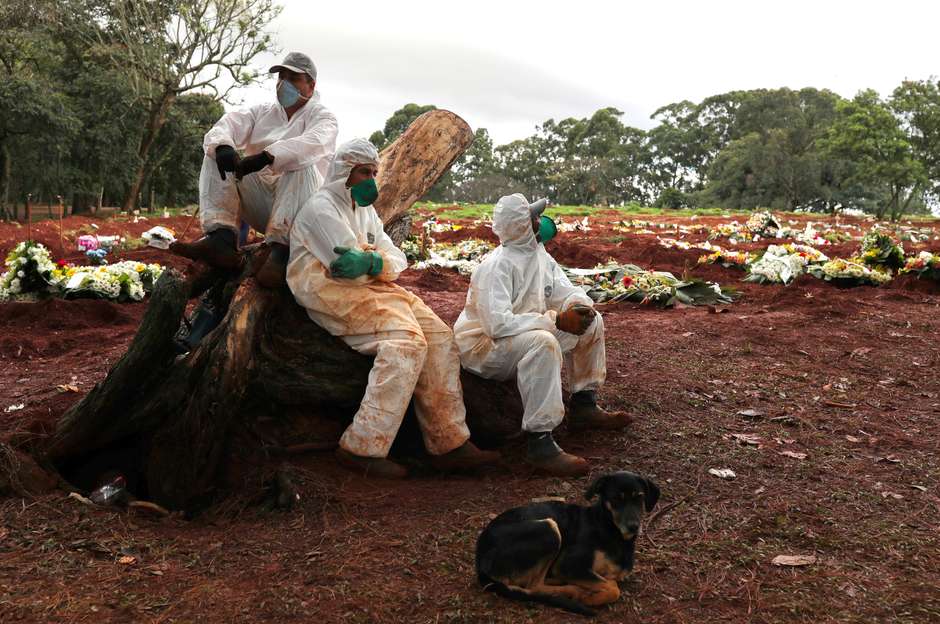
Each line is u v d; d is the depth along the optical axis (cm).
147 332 429
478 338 494
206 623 310
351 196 474
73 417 449
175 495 438
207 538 391
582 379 522
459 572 350
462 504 425
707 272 1384
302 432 477
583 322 470
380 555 366
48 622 308
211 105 5122
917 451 523
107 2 4022
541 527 323
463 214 3684
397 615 316
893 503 436
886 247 1298
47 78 4088
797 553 375
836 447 526
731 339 820
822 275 1273
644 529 396
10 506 405
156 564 358
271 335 479
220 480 454
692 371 694
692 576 351
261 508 427
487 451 482
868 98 4550
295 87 507
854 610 324
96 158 4150
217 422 436
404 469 461
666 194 8819
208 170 517
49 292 977
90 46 4119
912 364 751
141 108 4197
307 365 475
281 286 485
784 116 10088
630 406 585
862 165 4556
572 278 1195
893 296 1118
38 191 4188
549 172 11125
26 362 732
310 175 504
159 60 3894
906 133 4544
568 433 530
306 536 389
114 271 1009
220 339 448
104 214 4125
